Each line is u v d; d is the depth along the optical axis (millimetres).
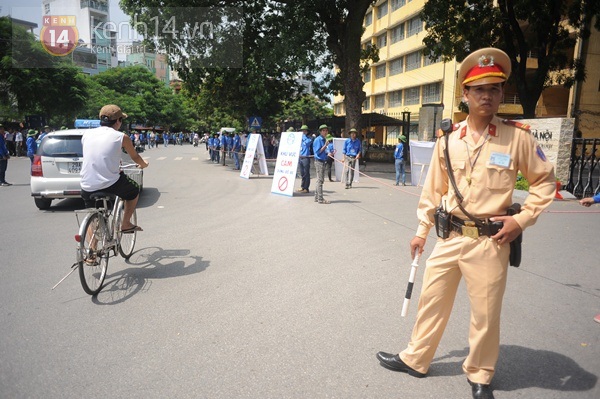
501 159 2553
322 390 2828
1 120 33188
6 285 4750
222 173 18391
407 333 3639
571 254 6008
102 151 4668
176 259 5711
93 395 2758
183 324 3791
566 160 12102
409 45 42375
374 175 18625
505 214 2615
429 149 13906
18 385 2867
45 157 9094
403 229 7512
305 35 18688
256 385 2877
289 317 3941
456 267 2793
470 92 2582
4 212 9180
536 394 2799
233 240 6707
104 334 3598
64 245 6445
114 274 5113
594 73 28031
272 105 28609
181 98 70938
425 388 2867
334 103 69875
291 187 11562
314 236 6980
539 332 3674
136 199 5172
